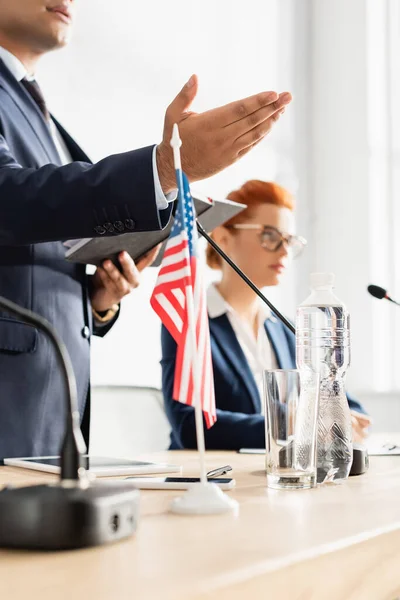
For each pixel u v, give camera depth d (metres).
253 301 2.50
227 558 0.51
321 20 4.63
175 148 0.83
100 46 3.35
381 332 4.31
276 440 0.90
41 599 0.42
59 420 1.55
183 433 1.89
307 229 4.50
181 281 0.84
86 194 1.20
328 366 1.15
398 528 0.65
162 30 3.66
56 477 1.01
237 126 1.08
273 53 4.36
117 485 0.61
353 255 4.40
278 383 0.90
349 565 0.57
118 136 3.40
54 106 3.14
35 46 1.76
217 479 0.92
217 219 1.74
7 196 1.28
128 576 0.46
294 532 0.61
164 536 0.59
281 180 4.27
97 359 3.14
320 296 1.19
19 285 1.51
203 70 3.89
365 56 4.47
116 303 1.72
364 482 0.97
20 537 0.53
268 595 0.49
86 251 1.50
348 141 4.48
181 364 0.83
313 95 4.61
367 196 4.39
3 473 1.06
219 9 4.02
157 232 1.52
